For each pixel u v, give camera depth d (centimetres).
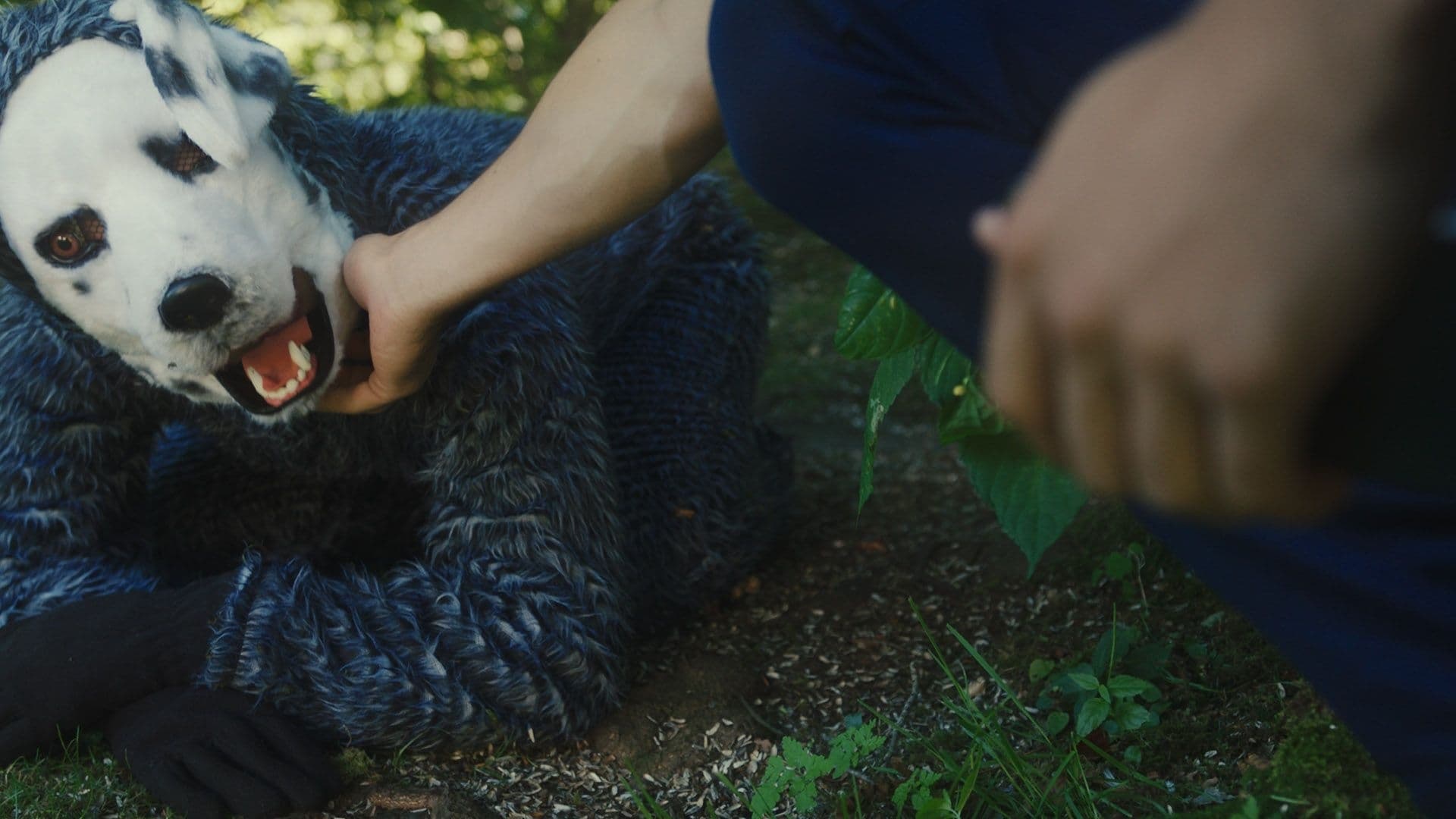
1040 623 237
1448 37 50
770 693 229
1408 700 91
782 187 106
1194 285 50
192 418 224
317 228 181
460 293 152
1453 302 65
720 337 273
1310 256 49
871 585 269
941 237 99
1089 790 168
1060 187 53
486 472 213
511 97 766
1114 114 53
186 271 163
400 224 207
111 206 166
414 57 782
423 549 241
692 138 126
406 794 195
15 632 205
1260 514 55
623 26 128
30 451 215
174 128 167
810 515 312
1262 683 195
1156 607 229
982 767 182
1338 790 137
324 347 182
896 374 195
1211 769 174
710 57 104
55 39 168
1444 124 51
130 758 193
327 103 204
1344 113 50
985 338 101
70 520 219
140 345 184
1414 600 89
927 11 95
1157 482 54
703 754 209
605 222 135
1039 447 58
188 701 197
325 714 199
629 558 248
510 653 204
